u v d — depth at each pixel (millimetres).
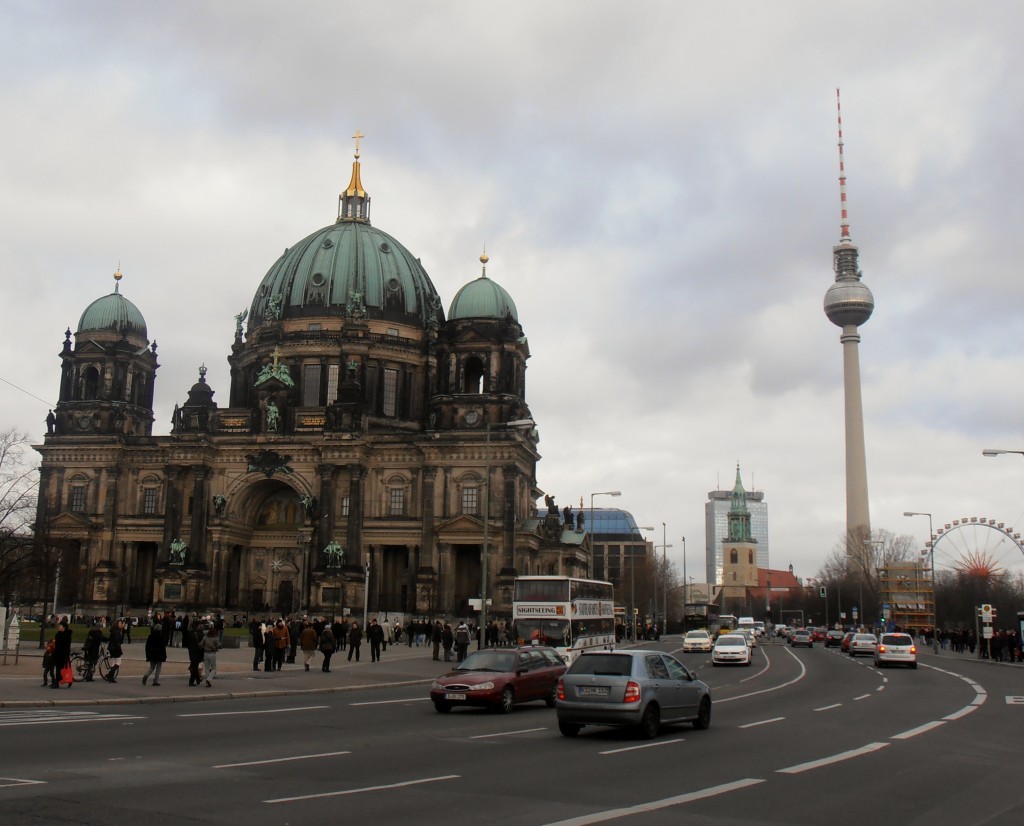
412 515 133250
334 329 148000
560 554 150250
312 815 19875
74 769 24922
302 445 134250
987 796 23438
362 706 46094
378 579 133125
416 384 150625
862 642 111562
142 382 149750
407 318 152750
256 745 30453
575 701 33625
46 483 141250
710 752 30297
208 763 26453
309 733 34094
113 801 20906
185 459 136000
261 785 23203
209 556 133875
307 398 146250
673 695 35156
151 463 140125
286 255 159125
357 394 136250
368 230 159375
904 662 85438
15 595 118875
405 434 133875
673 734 35281
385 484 134500
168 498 135250
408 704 47500
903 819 20641
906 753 30609
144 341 148875
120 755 27578
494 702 42500
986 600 199250
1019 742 34000
